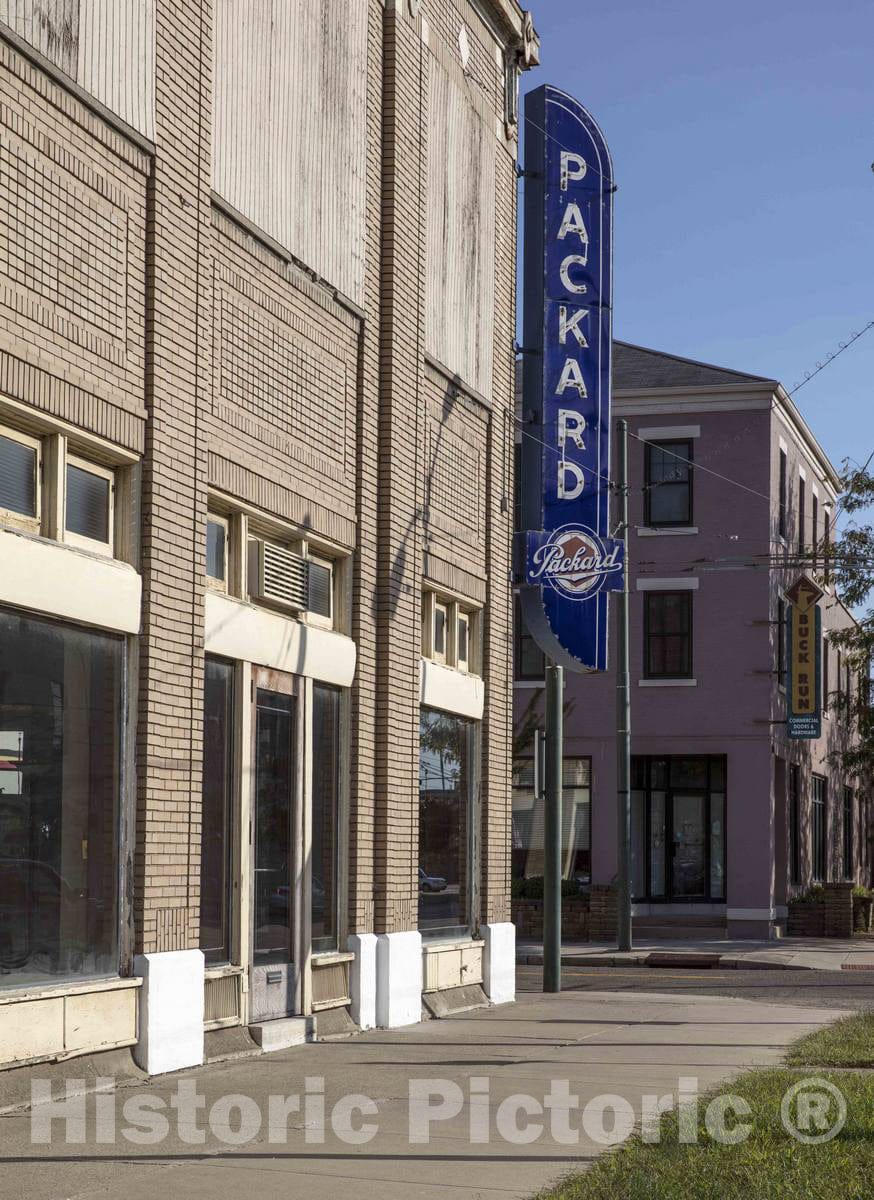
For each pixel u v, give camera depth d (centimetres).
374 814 1545
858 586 3741
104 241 1072
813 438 4006
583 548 1966
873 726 3906
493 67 1991
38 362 981
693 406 3594
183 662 1152
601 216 2033
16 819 970
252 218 1308
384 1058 1255
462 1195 738
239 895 1257
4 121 953
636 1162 805
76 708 1038
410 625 1628
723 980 2427
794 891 3906
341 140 1495
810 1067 1214
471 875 1866
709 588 3547
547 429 1980
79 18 1041
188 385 1174
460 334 1834
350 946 1481
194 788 1162
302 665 1383
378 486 1577
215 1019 1216
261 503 1308
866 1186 751
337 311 1489
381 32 1614
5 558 941
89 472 1072
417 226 1677
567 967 2761
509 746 1962
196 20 1205
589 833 3566
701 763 3572
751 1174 769
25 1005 952
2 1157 802
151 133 1127
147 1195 729
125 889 1084
